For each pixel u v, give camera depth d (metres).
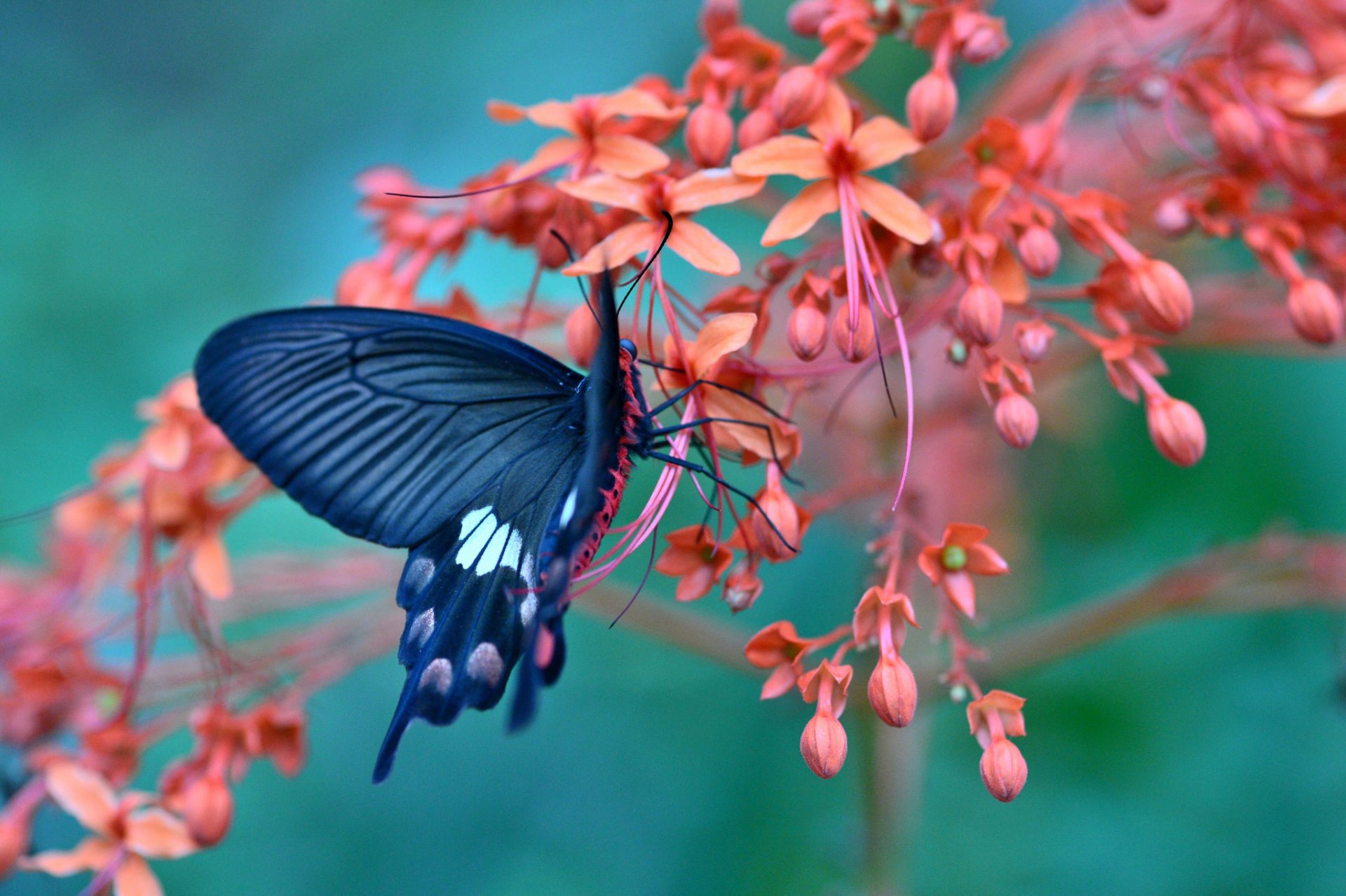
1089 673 0.64
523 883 0.65
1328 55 0.57
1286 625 0.64
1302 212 0.56
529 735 0.66
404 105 0.67
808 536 0.65
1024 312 0.56
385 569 0.61
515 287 0.65
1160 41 0.58
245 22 0.75
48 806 0.60
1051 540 0.65
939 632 0.53
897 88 0.64
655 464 0.64
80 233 0.66
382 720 0.67
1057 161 0.55
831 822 0.64
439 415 0.55
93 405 0.65
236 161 0.69
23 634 0.59
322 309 0.54
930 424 0.60
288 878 0.65
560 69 0.66
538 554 0.55
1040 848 0.63
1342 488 0.64
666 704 0.66
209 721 0.56
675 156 0.57
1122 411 0.65
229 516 0.57
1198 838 0.63
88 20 0.75
